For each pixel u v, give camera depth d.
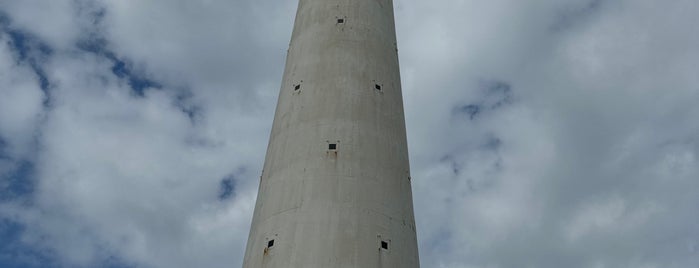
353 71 24.88
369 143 22.45
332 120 22.81
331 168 21.23
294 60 26.73
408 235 21.14
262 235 20.41
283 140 23.16
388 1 30.91
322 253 18.91
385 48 27.27
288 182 21.28
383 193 21.30
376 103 24.17
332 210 20.00
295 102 24.31
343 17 27.52
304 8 29.55
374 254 19.41
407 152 24.36
